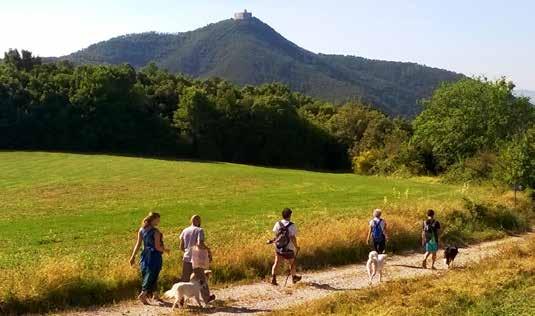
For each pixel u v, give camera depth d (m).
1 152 78.69
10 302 13.77
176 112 94.62
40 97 88.88
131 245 22.86
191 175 60.41
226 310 14.51
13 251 21.53
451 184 63.03
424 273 20.00
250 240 20.73
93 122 89.19
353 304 14.76
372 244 20.09
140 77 108.44
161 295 15.67
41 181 52.69
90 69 100.81
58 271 15.02
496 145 60.34
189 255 14.73
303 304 14.77
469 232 28.56
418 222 26.42
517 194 39.53
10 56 111.44
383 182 62.16
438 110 75.38
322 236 21.47
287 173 67.81
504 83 71.19
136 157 80.50
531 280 17.98
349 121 103.56
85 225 29.62
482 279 17.78
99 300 14.91
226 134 95.19
